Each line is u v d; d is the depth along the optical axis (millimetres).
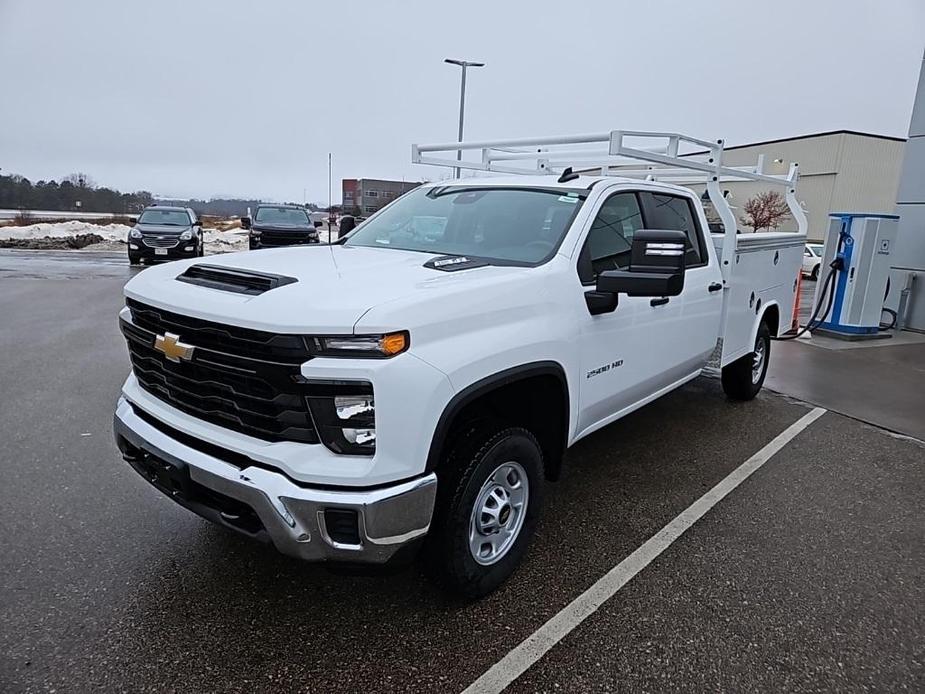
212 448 2533
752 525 3713
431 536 2670
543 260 3250
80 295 11883
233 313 2359
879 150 41969
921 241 10500
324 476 2281
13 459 4289
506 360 2719
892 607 2961
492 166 6043
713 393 6551
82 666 2414
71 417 5129
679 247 2863
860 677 2502
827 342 9695
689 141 4473
